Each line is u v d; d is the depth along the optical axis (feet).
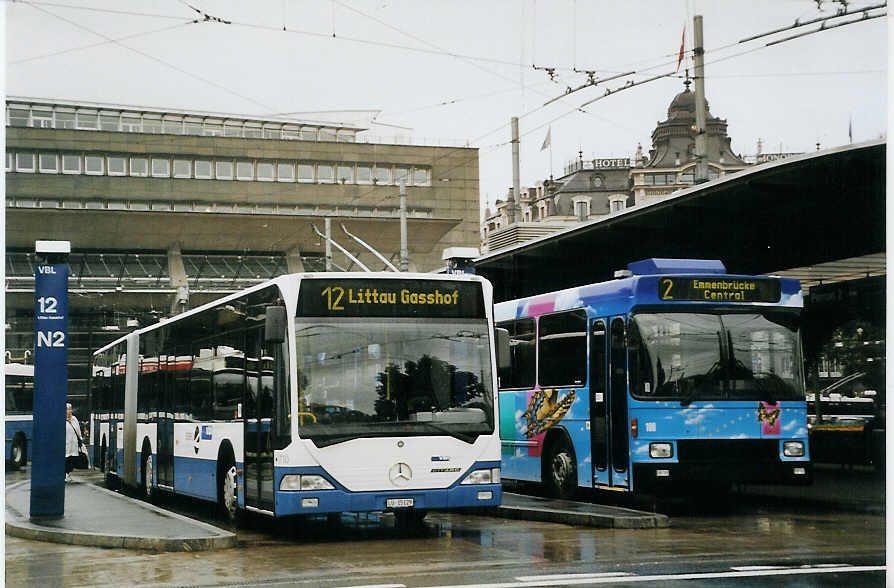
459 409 43.11
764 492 67.31
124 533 41.73
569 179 388.98
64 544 42.01
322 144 272.51
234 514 47.67
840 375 103.60
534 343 60.95
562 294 58.18
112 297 240.73
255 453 44.83
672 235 79.71
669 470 49.90
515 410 62.69
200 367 54.80
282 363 41.96
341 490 41.19
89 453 94.12
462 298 44.27
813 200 68.44
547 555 36.83
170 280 248.52
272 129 275.39
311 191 270.67
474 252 76.69
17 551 39.99
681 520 48.96
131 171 257.34
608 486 52.44
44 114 254.68
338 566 34.96
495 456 43.29
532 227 149.69
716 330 51.57
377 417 42.04
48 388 48.88
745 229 76.69
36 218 249.55
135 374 72.23
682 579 30.71
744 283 52.21
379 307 43.04
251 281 261.44
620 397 51.60
